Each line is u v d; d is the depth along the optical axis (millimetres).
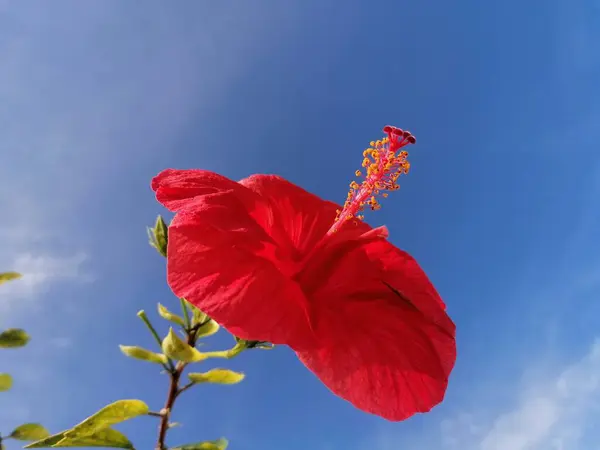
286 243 165
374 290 155
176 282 127
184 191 151
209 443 145
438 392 143
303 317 135
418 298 159
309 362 129
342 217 165
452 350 154
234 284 130
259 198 168
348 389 131
